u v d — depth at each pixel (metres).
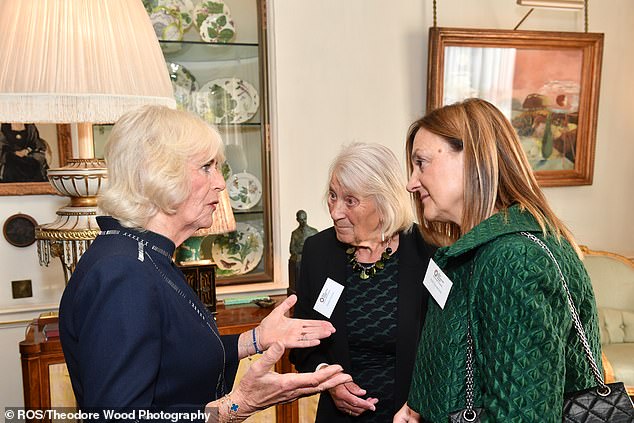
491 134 1.14
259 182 3.07
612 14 3.67
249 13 2.97
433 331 1.20
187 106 2.90
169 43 2.84
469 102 1.22
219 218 2.36
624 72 3.76
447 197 1.17
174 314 1.14
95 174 1.82
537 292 0.95
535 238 1.03
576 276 1.04
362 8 3.16
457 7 3.34
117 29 1.72
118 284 1.06
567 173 3.66
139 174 1.14
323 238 1.85
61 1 1.67
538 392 0.93
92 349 1.03
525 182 1.14
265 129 3.04
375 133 3.26
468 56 3.34
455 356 1.12
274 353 1.18
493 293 0.98
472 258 1.11
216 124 2.96
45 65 1.64
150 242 1.16
